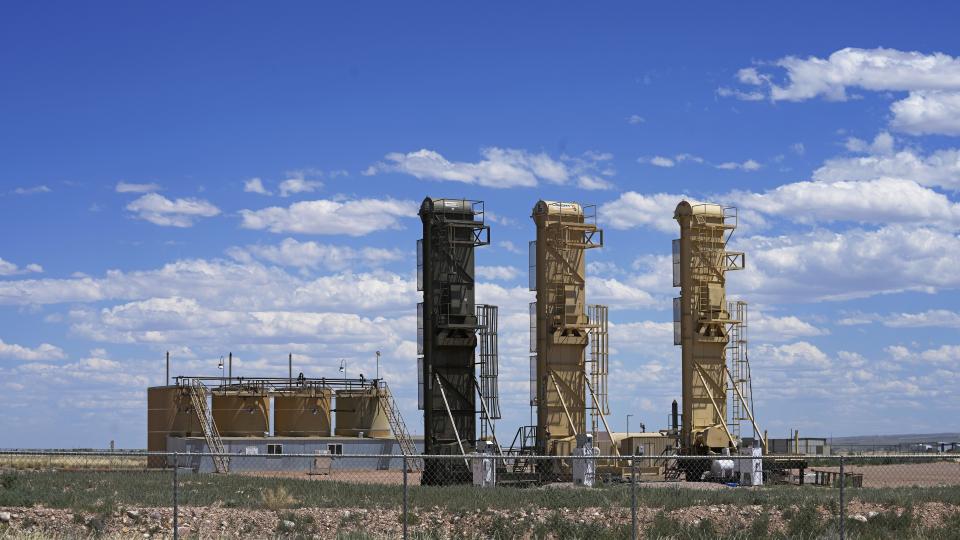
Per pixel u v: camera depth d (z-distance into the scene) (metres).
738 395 67.75
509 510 36.91
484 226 63.09
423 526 34.72
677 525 33.59
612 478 58.34
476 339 62.66
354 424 83.25
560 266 66.69
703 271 68.50
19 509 34.50
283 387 82.56
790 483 60.12
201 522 33.88
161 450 80.00
